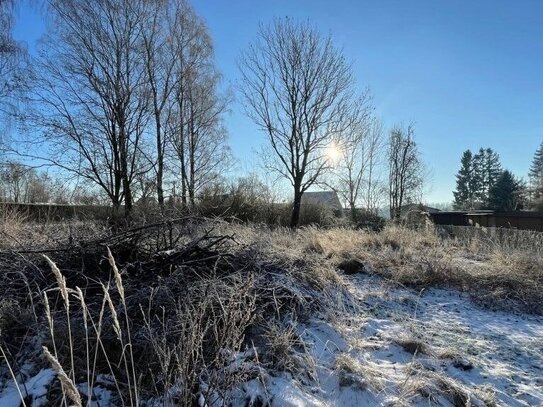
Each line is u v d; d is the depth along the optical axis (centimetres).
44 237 638
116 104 1897
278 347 391
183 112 2364
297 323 470
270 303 481
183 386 292
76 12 1781
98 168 1944
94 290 468
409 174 3928
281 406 317
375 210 3253
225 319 360
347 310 559
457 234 1705
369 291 648
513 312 607
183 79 2252
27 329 402
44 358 363
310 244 965
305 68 2359
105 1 1827
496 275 711
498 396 360
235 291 443
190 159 2447
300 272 598
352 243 993
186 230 623
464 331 514
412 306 607
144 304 427
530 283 677
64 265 504
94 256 519
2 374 365
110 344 373
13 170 1784
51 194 1952
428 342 463
